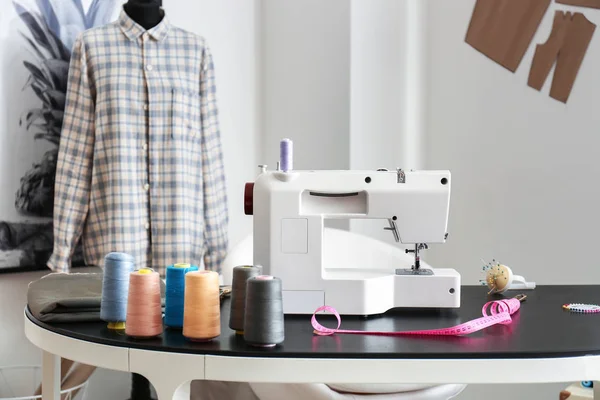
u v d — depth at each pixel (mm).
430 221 1658
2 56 2461
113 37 2465
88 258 2514
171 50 2535
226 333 1412
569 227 2826
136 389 2812
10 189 2500
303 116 3279
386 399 1923
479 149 3076
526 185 2939
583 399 2459
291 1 3299
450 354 1262
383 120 3191
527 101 2922
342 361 1257
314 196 1657
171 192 2504
